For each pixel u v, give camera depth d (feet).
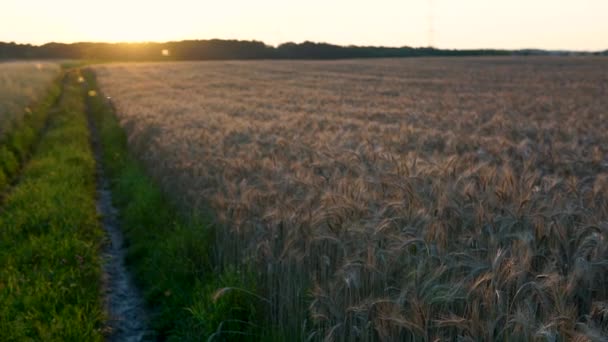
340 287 17.17
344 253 19.03
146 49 442.50
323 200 22.57
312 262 20.57
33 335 21.84
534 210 20.04
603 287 15.53
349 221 20.57
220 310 20.98
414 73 201.57
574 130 50.72
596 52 432.25
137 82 166.40
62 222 35.04
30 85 123.65
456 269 16.51
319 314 16.61
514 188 22.61
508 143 38.34
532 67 226.38
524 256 15.87
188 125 57.77
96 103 126.31
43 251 29.94
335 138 43.06
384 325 14.99
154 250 30.48
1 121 69.41
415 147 41.70
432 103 96.78
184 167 36.17
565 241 17.53
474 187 22.79
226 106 90.22
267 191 26.61
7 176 51.31
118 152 62.80
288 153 36.76
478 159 34.35
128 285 29.01
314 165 31.07
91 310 24.22
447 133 48.62
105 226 38.63
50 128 84.33
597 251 15.78
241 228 24.45
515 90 127.13
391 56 430.20
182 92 128.36
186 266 26.68
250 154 34.96
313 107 90.63
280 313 19.88
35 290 24.98
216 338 20.49
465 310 14.98
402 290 15.35
